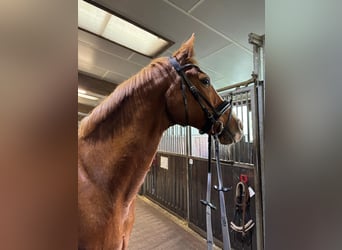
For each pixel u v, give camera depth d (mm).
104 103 854
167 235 2402
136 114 863
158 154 3582
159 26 1989
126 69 3451
